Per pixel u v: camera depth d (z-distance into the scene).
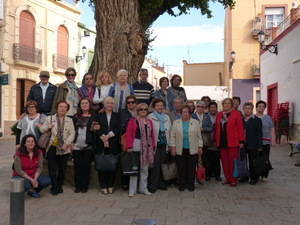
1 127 23.98
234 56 29.41
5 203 7.34
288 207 7.10
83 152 8.16
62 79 30.30
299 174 10.52
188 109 8.57
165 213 6.64
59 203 7.32
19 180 5.00
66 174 8.89
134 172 7.82
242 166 9.14
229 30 30.20
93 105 8.62
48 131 7.94
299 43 16.00
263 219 6.34
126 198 7.75
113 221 6.16
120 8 10.48
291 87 17.19
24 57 25.78
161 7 12.54
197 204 7.29
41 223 6.07
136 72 10.75
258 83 29.44
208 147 9.70
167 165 8.60
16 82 25.50
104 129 8.05
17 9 25.27
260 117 9.73
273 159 13.37
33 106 8.04
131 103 8.23
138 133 7.99
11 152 15.62
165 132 8.44
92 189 8.55
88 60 34.56
